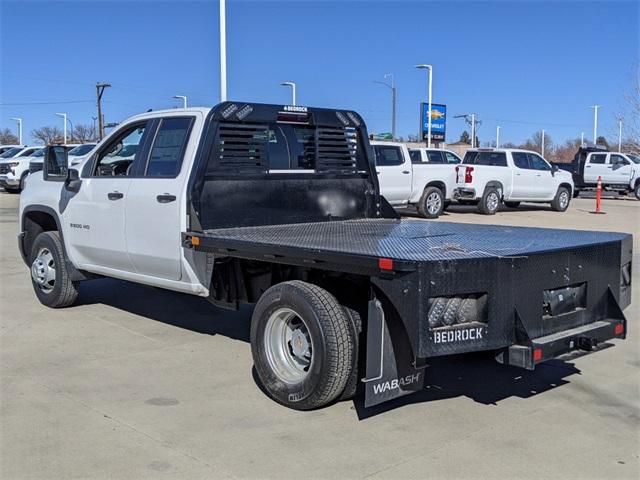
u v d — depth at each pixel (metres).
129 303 8.51
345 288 4.84
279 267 5.43
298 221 6.86
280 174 6.64
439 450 4.37
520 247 4.89
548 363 6.32
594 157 31.97
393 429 4.70
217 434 4.58
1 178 27.22
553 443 4.50
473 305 4.43
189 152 6.10
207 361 6.21
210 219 6.11
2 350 6.49
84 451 4.30
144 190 6.40
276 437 4.54
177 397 5.28
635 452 4.37
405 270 4.16
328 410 5.04
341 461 4.19
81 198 7.26
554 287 4.79
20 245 8.43
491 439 4.55
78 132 75.88
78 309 8.17
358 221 7.24
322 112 7.03
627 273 5.69
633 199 32.25
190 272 6.05
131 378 5.72
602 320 5.22
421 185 19.55
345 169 7.31
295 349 5.10
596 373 6.01
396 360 4.43
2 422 4.75
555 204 23.45
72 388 5.46
